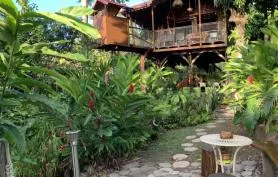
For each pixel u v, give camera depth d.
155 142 7.33
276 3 8.99
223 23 14.40
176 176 5.18
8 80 2.24
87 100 5.71
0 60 2.13
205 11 16.38
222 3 9.87
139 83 8.70
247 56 6.75
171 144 7.07
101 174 5.53
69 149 5.59
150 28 17.62
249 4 9.52
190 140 7.29
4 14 1.99
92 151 5.77
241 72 6.86
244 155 5.84
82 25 1.89
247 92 6.12
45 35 12.23
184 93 10.41
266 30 6.73
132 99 5.91
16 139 2.17
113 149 5.69
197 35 14.91
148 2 15.63
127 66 6.86
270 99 5.30
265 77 6.08
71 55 2.32
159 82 11.26
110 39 14.29
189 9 16.11
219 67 17.81
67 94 5.46
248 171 5.08
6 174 2.24
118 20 14.69
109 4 14.27
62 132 5.61
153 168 5.62
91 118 5.64
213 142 3.97
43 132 5.63
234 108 8.82
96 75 6.58
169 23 17.75
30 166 5.19
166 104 8.43
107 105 6.04
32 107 5.61
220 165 4.55
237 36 10.88
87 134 5.67
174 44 15.43
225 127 8.30
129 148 6.14
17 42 2.10
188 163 5.75
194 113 9.41
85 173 5.62
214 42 14.53
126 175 5.40
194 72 15.42
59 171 5.63
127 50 15.64
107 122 5.69
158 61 16.52
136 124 6.24
